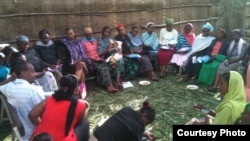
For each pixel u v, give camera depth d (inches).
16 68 114.9
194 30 293.9
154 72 241.8
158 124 153.1
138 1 246.5
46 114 99.7
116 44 213.5
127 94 196.2
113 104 180.1
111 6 232.8
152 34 241.8
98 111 170.6
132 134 94.7
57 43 201.5
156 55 233.3
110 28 227.1
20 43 171.2
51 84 162.2
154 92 199.2
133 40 231.3
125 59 219.1
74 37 207.8
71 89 102.7
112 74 208.8
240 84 100.0
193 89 201.8
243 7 243.3
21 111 110.6
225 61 199.2
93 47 212.7
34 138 76.2
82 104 103.5
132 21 248.1
